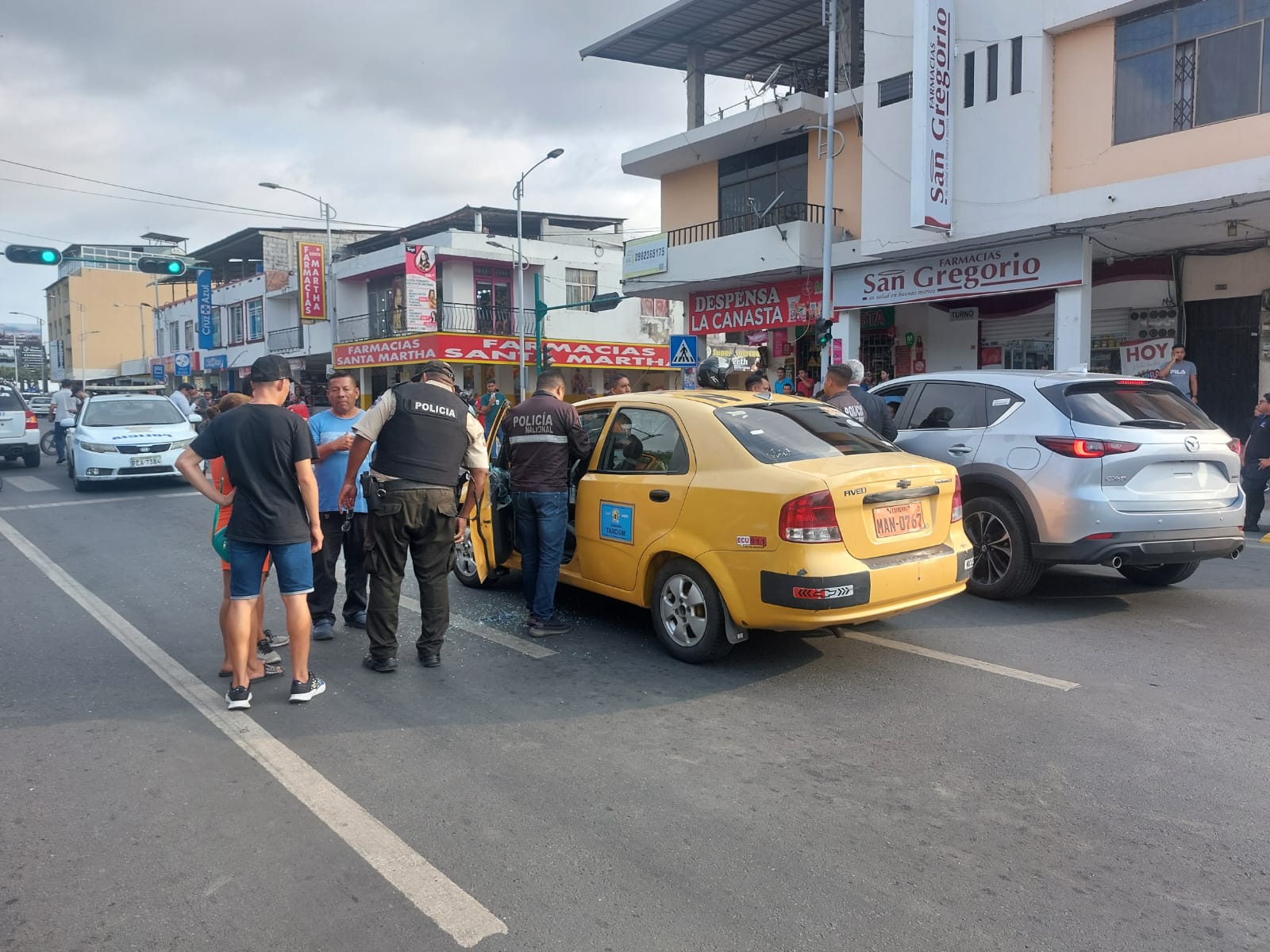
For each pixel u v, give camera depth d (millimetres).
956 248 14789
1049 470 6227
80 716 4531
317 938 2711
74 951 2646
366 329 36062
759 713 4520
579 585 6008
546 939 2693
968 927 2736
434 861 3139
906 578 4891
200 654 5562
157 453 13734
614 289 36750
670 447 5430
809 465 4898
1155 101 12289
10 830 3369
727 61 22578
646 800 3592
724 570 4930
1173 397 6684
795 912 2816
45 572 8055
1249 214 12117
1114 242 14039
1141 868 3068
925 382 7500
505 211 36156
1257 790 3641
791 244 17719
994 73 13719
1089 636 5820
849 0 18875
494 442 6699
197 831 3359
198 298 47188
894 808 3514
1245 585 7273
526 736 4242
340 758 4000
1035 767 3871
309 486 4578
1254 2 11320
